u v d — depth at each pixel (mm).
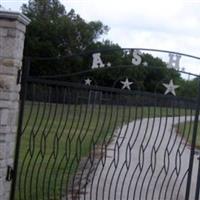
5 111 6426
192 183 11352
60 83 6906
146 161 13922
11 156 6793
